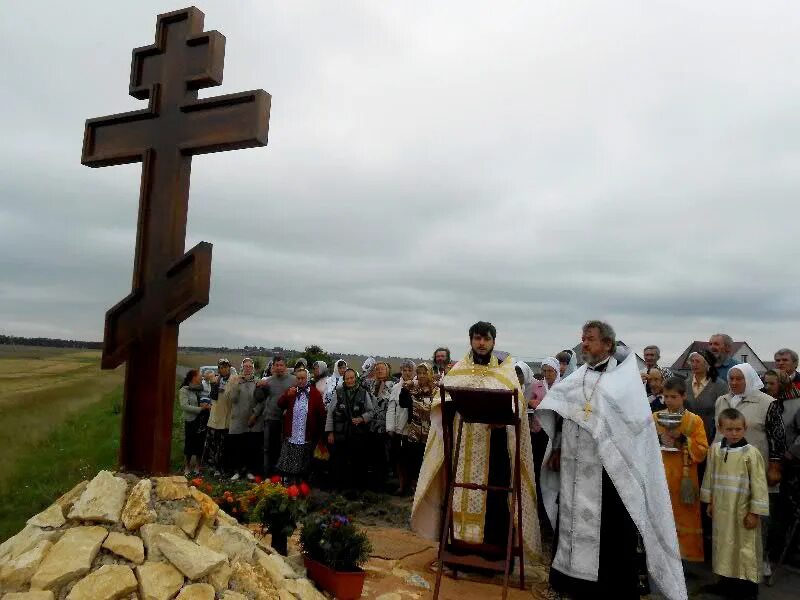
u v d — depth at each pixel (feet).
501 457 18.81
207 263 13.56
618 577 16.70
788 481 22.86
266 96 13.73
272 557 14.53
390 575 17.97
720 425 19.69
